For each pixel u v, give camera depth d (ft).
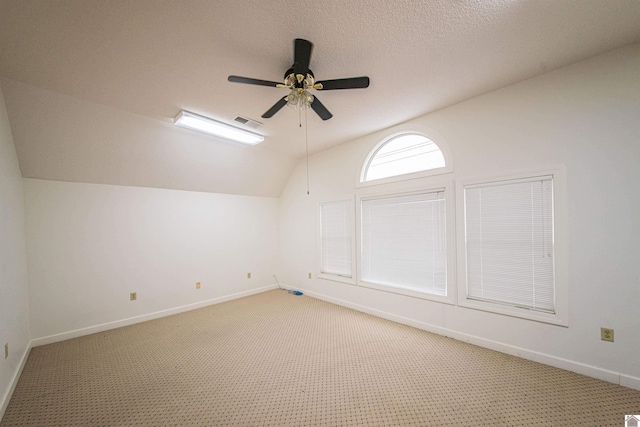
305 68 5.44
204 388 6.20
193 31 5.10
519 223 7.38
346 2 4.50
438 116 8.91
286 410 5.40
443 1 4.50
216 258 13.60
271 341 8.71
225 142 11.57
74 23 4.79
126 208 10.80
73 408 5.56
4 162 6.63
